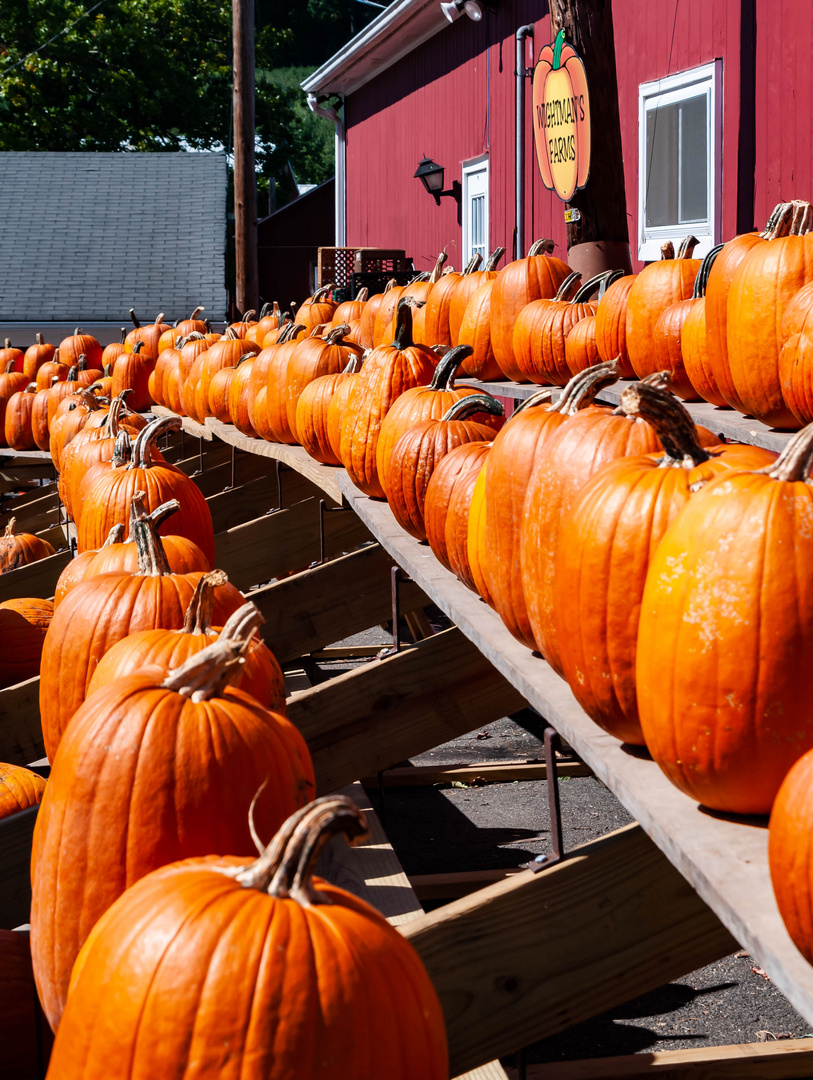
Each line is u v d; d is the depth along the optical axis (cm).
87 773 199
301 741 218
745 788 162
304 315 888
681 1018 305
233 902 149
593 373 258
